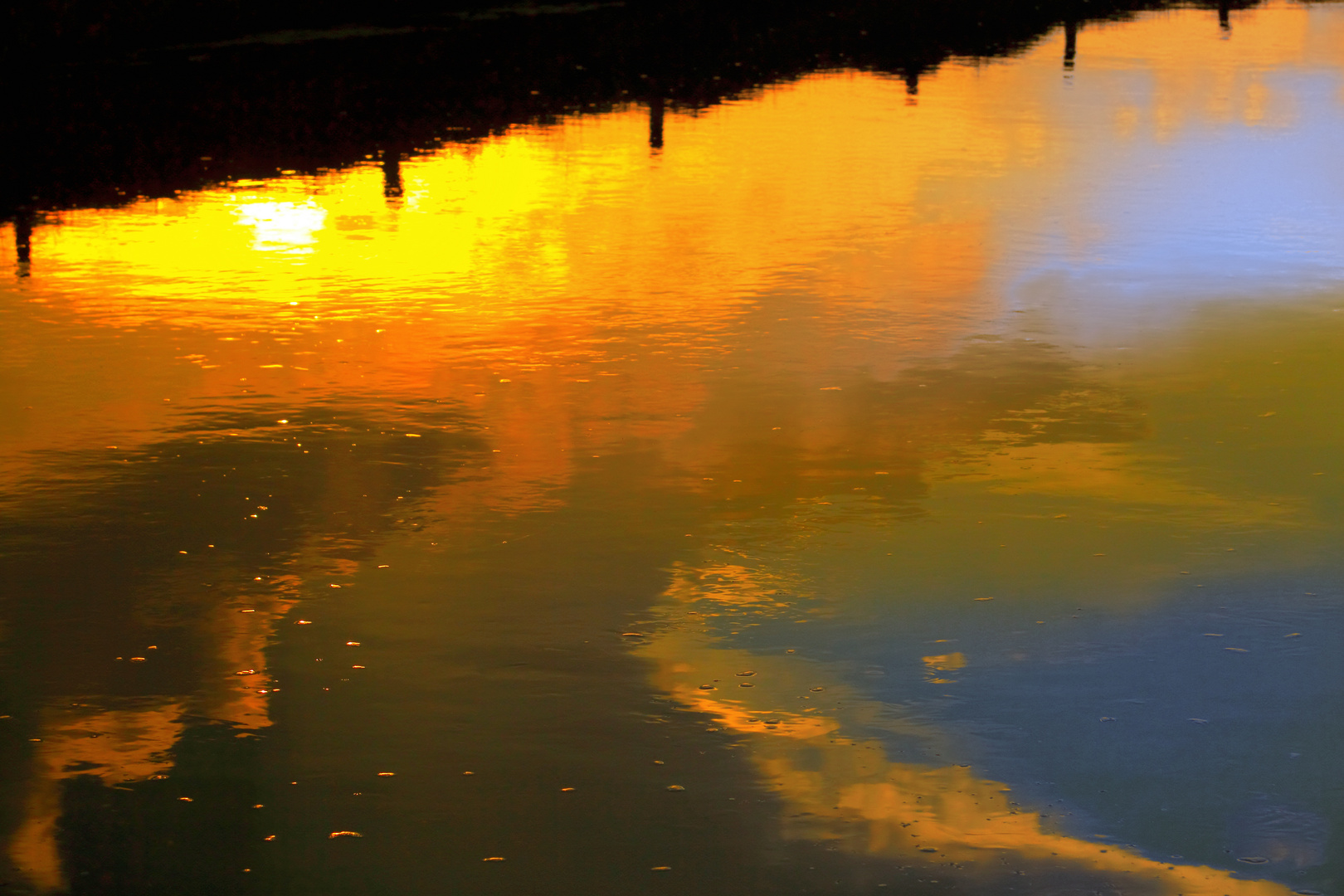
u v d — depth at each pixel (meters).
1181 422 6.16
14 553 4.99
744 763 3.74
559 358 7.11
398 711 4.00
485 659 4.29
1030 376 6.80
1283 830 3.46
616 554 4.98
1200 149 12.84
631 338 7.43
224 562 4.93
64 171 11.63
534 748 3.81
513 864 3.35
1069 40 20.80
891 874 3.30
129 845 3.42
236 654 4.32
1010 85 16.69
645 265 8.85
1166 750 3.79
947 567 4.86
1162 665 4.21
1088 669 4.20
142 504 5.40
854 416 6.29
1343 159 12.30
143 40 19.27
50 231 9.67
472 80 16.86
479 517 5.29
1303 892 3.24
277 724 3.93
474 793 3.62
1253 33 22.00
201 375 6.84
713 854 3.38
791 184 11.29
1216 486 5.50
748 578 4.79
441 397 6.56
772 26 22.92
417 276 8.59
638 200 10.70
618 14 24.05
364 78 16.81
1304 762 3.72
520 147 12.81
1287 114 14.70
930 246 9.32
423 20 22.64
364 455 5.89
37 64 17.45
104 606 4.62
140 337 7.43
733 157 12.40
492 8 24.23
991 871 3.31
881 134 13.52
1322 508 5.29
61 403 6.46
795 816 3.51
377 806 3.57
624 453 5.90
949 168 11.91
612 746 3.82
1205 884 3.27
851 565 4.89
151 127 13.61
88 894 3.25
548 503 5.41
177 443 6.00
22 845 3.41
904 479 5.61
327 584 4.77
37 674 4.20
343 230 9.74
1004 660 4.25
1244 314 7.77
